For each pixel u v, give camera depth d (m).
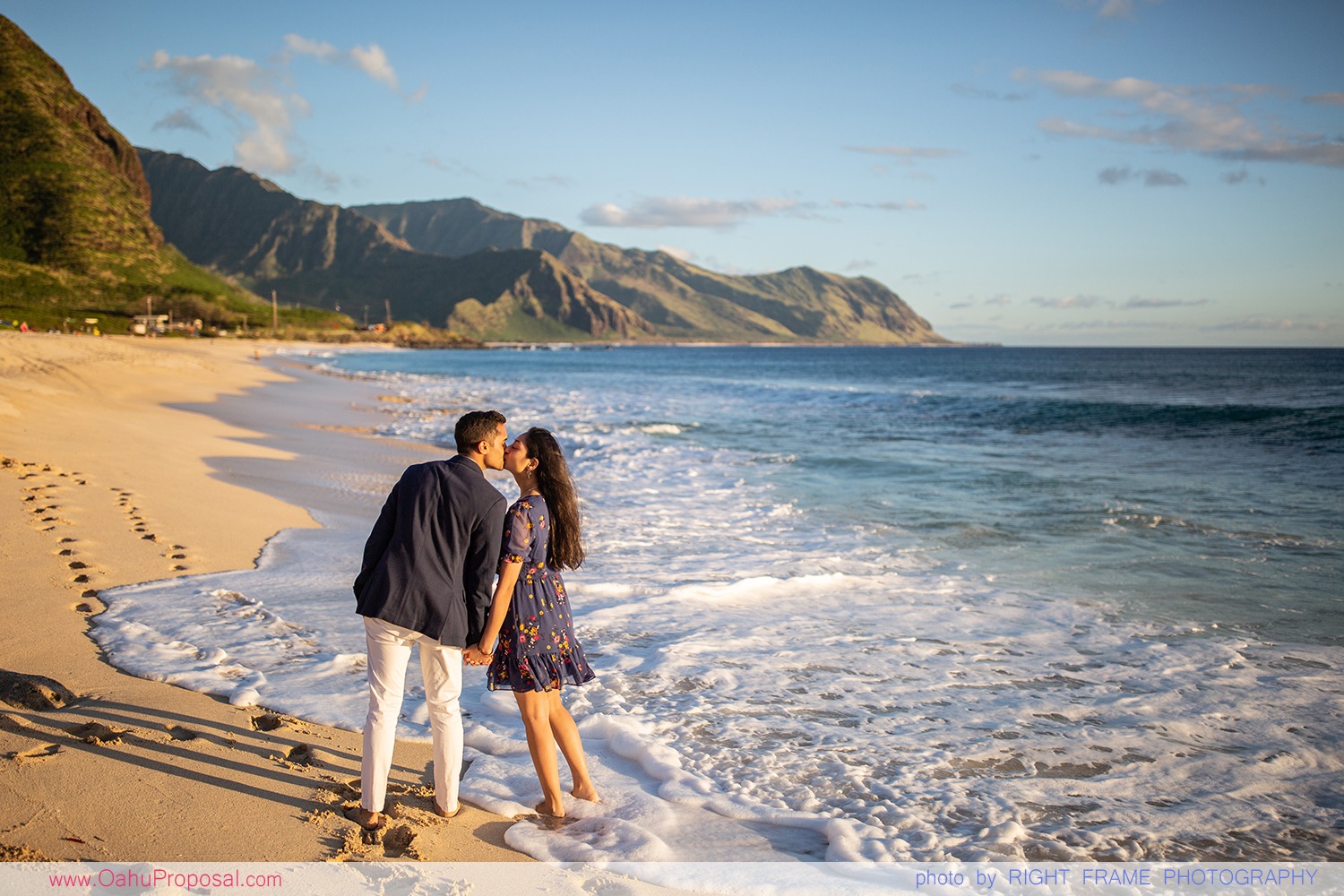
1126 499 11.95
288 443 16.55
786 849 3.32
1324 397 37.84
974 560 8.48
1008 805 3.73
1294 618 6.60
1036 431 22.38
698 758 4.11
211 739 3.82
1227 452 17.50
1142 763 4.17
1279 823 3.63
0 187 157.75
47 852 2.80
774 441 19.67
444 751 3.34
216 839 3.01
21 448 10.49
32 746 3.55
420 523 3.18
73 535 7.14
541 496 3.46
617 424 23.53
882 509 11.20
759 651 5.70
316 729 4.08
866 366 101.88
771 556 8.51
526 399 34.03
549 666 3.42
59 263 149.12
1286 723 4.66
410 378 52.72
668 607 6.74
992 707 4.84
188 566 6.86
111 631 5.18
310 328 162.00
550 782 3.45
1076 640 6.06
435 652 3.26
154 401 22.41
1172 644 5.98
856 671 5.37
